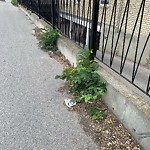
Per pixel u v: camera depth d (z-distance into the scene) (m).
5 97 2.92
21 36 6.54
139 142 2.01
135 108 1.99
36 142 2.09
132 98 2.12
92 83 2.61
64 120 2.45
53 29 5.04
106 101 2.60
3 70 3.86
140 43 8.17
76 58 3.60
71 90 3.05
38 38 6.21
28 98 2.91
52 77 3.59
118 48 9.18
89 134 2.21
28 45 5.54
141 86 5.43
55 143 2.09
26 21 9.52
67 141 2.12
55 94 3.03
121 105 2.25
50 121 2.42
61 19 4.79
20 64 4.18
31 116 2.51
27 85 3.29
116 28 8.84
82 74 2.66
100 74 2.71
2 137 2.15
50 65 4.15
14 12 13.47
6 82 3.38
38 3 7.25
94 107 2.57
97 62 3.19
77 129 2.29
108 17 8.74
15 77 3.57
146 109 1.92
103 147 2.02
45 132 2.24
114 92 2.36
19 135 2.18
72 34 4.29
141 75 6.45
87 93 2.63
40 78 3.55
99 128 2.28
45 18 6.58
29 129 2.28
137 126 2.00
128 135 2.14
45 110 2.63
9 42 5.82
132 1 7.98
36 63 4.24
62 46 4.48
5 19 10.17
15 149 2.00
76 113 2.58
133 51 8.58
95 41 3.02
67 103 2.77
